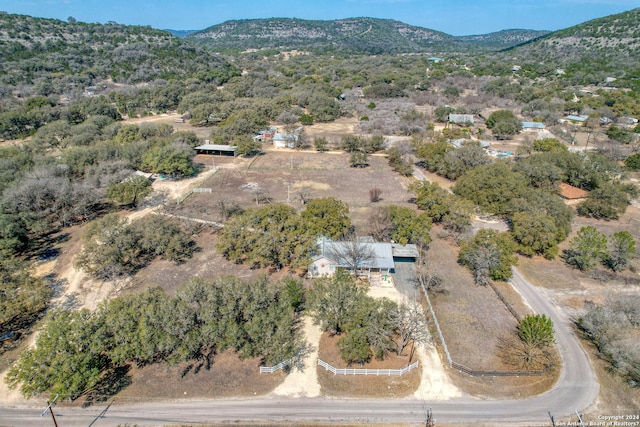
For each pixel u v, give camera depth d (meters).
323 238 48.69
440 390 31.11
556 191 68.44
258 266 47.69
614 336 34.09
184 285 35.66
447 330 37.78
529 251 50.16
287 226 47.69
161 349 29.61
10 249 46.38
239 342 30.58
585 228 49.62
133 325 30.56
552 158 73.62
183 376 32.06
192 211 61.16
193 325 31.38
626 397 30.55
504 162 75.25
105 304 33.06
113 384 31.17
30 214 50.88
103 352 31.17
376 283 44.97
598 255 47.78
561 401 30.19
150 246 46.84
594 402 30.09
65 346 28.80
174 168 75.25
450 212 55.75
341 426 28.16
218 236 52.97
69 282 44.31
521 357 34.50
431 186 60.88
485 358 34.41
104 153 74.25
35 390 28.05
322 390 31.03
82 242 52.81
